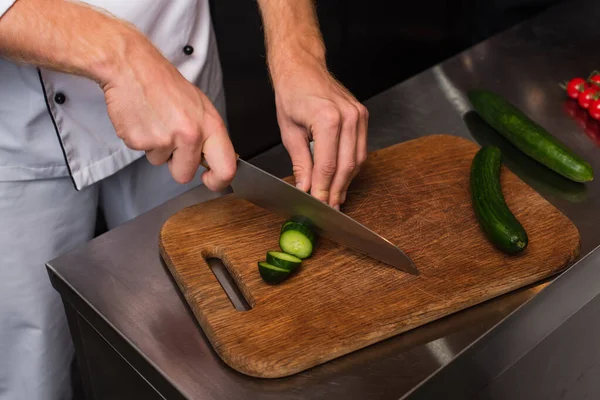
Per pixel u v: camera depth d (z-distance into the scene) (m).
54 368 1.60
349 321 1.03
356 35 2.94
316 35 1.39
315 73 1.27
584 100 1.56
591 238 1.24
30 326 1.53
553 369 1.20
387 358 1.01
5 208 1.41
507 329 1.07
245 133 2.78
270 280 1.08
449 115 1.58
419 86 1.67
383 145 1.49
